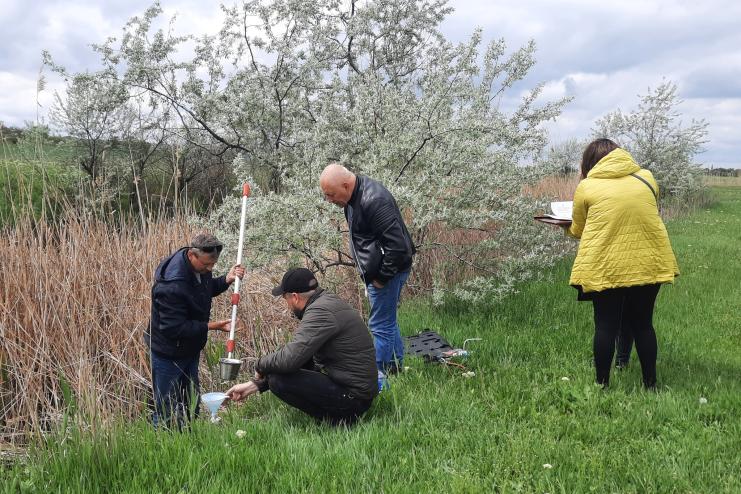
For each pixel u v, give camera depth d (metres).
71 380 4.69
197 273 4.13
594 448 3.50
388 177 6.65
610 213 4.27
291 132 10.64
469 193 7.02
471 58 8.97
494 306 7.04
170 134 12.38
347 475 3.18
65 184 8.09
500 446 3.56
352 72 11.07
